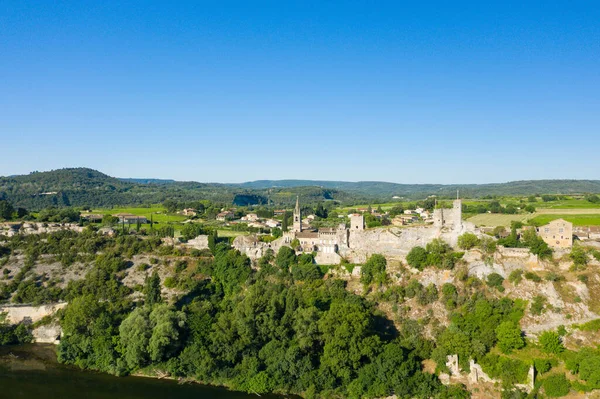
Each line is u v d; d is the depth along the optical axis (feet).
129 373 485.56
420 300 543.39
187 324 512.63
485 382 439.22
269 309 508.53
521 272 546.67
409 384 433.89
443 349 462.19
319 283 603.26
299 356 470.39
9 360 513.04
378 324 525.34
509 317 498.28
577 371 426.10
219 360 479.82
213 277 650.84
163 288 622.54
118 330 521.65
